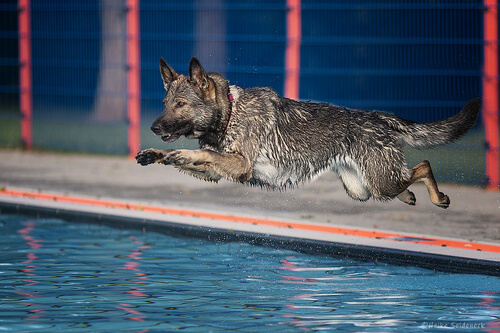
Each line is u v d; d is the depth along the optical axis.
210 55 17.23
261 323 7.00
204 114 8.73
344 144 9.60
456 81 15.37
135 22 18.06
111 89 18.55
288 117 9.29
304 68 16.44
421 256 9.47
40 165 17.59
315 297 7.98
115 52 18.38
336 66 16.19
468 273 9.13
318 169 9.57
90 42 18.62
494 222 12.05
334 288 8.39
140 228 11.67
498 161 15.11
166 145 17.89
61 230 11.59
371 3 15.82
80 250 10.16
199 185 15.34
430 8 15.44
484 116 15.15
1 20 19.42
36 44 19.23
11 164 17.70
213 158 8.62
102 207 12.70
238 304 7.66
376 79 15.89
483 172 15.17
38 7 19.08
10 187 14.68
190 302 7.71
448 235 11.04
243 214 12.30
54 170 16.92
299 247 10.37
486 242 10.39
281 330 6.79
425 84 15.58
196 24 17.41
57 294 7.92
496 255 9.43
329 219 12.16
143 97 18.20
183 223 11.35
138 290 8.16
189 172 9.08
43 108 19.39
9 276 8.65
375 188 9.76
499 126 15.10
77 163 17.94
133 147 18.55
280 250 10.47
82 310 7.34
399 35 15.67
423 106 15.62
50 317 7.09
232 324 6.95
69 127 19.19
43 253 9.93
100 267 9.21
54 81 19.16
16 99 19.59
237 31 16.95
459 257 9.27
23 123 19.66
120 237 11.17
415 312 7.43
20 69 19.44
